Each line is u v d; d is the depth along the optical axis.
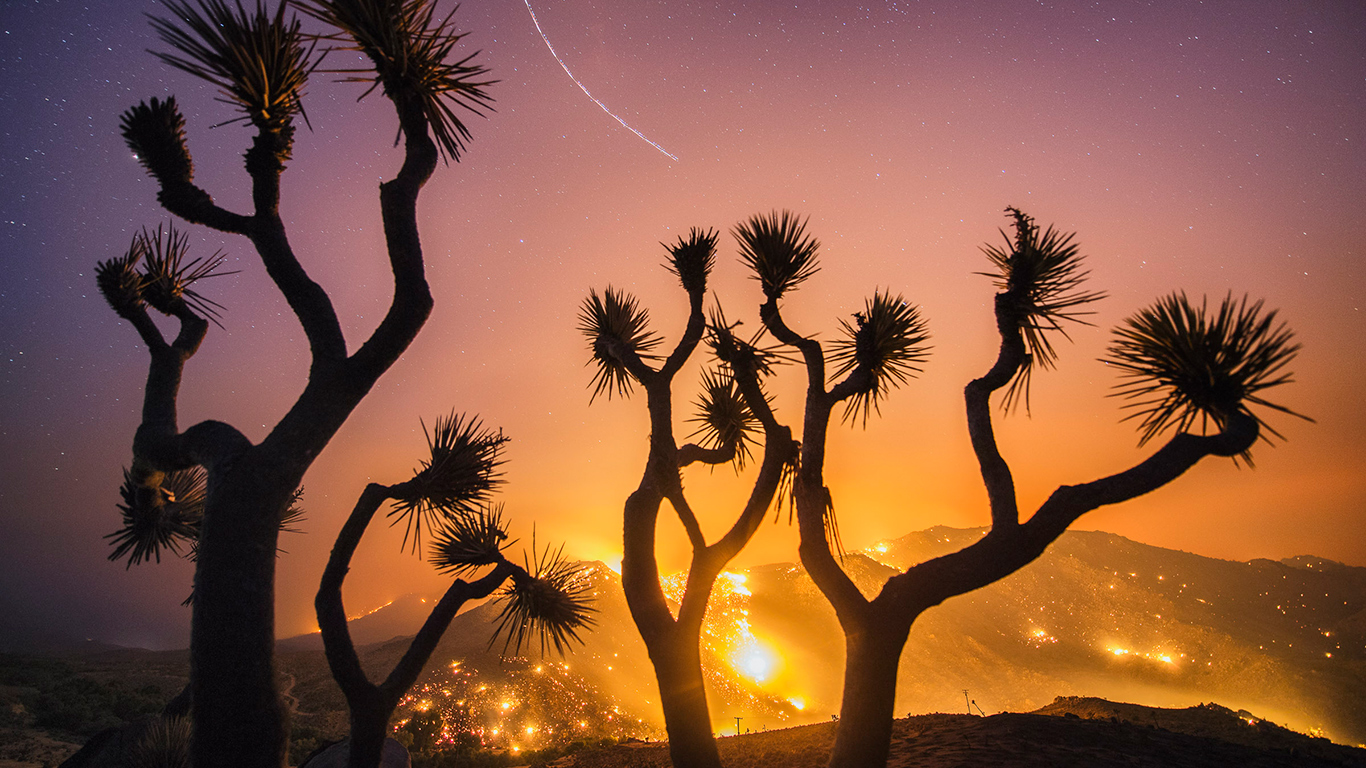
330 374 4.07
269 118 4.17
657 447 4.28
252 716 3.52
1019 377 4.19
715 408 5.93
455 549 5.30
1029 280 4.13
